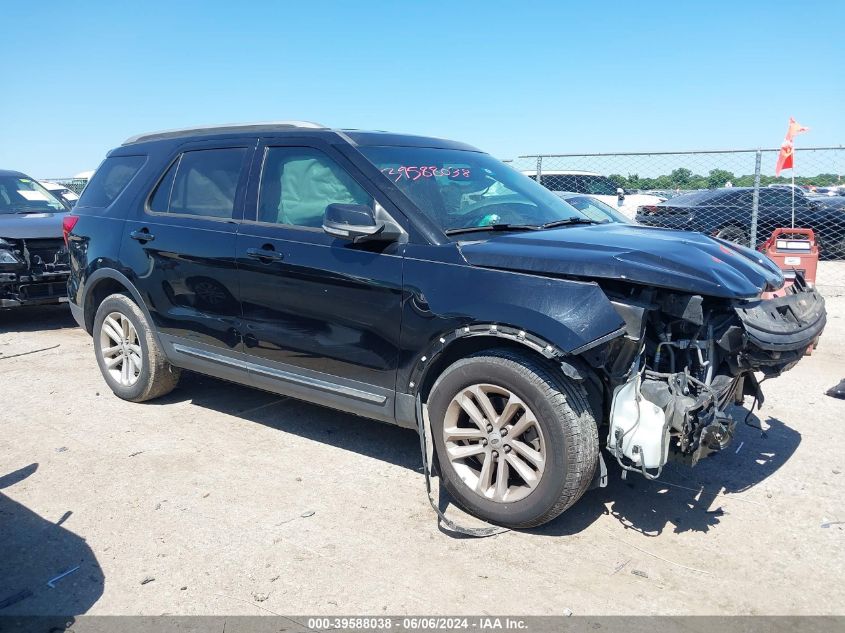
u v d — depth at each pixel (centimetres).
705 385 333
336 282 401
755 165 1123
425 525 365
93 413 530
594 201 940
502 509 354
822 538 356
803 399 573
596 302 324
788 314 357
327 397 423
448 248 369
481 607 297
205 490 402
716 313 347
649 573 323
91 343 770
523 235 387
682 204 1378
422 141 466
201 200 490
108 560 330
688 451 333
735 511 383
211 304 472
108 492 399
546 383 333
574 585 313
